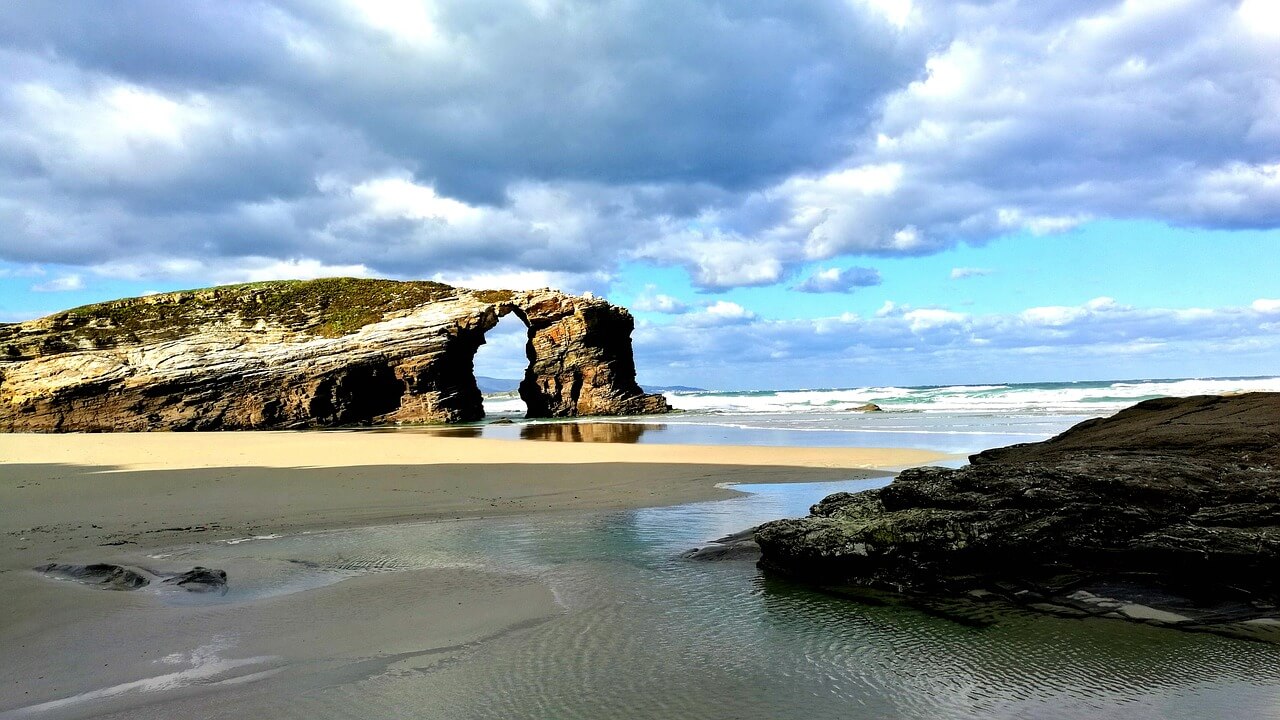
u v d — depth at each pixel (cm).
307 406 5844
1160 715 548
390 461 2288
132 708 540
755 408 7425
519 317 7012
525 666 635
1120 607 776
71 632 696
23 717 521
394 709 545
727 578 929
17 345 5994
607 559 1023
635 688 592
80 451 2758
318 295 7100
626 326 7088
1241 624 722
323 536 1178
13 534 1152
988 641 707
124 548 1070
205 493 1595
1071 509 834
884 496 1008
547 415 6719
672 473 1989
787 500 1557
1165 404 1250
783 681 610
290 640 688
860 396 8294
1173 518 812
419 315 6419
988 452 1255
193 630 711
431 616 764
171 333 6281
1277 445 952
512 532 1216
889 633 731
